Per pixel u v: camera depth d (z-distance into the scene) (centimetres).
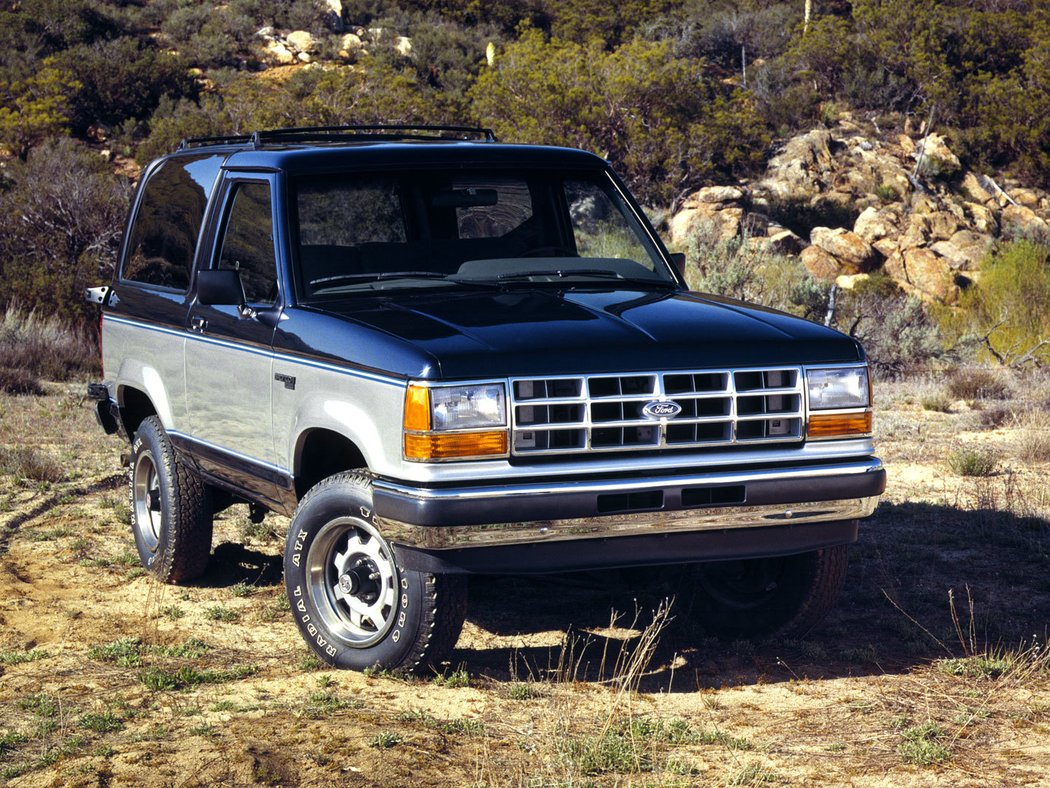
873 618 581
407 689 461
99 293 707
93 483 909
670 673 498
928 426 1233
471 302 491
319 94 3388
